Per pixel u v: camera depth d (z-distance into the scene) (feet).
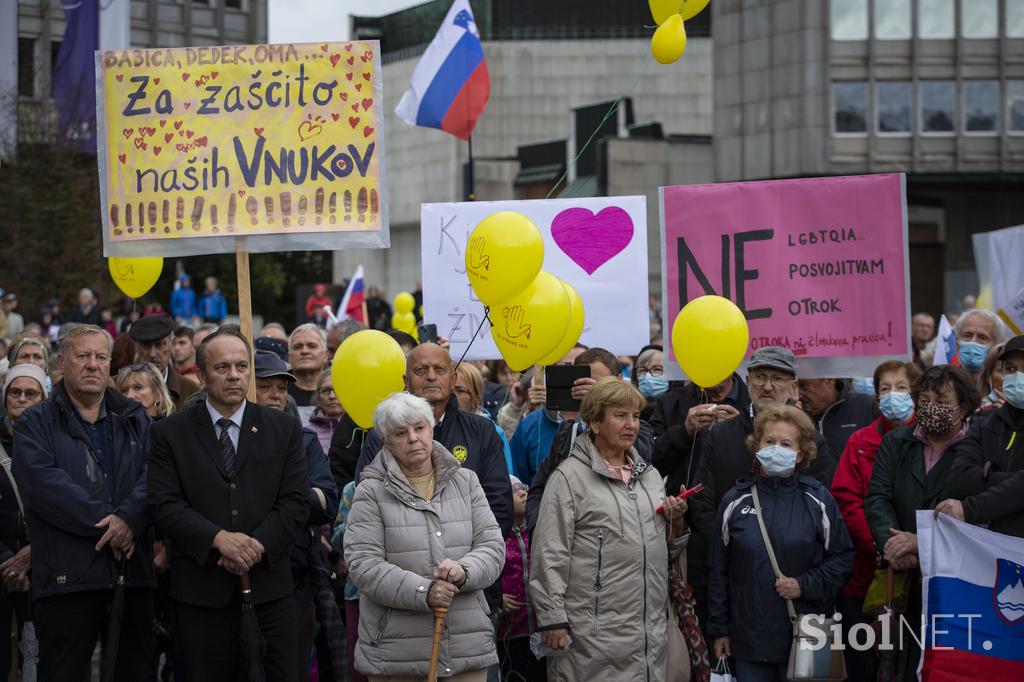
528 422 24.91
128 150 21.48
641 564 19.21
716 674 20.40
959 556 19.85
